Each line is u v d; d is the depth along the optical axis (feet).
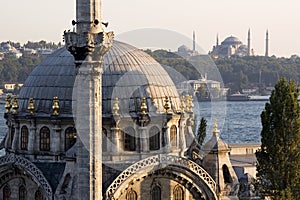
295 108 424.46
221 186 465.88
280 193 421.59
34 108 467.93
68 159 426.10
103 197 426.10
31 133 466.29
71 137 459.32
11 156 460.55
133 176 436.35
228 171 475.72
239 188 488.85
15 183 471.21
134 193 447.42
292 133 424.46
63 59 479.41
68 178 431.84
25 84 486.79
